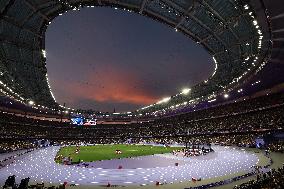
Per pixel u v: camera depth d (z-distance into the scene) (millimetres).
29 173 26484
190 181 22641
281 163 30109
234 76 54438
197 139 73625
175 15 39938
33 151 53562
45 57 46375
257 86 57938
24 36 39094
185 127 84938
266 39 34531
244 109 64625
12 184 17500
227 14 33938
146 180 23422
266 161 32281
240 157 38000
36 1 33625
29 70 49812
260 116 58219
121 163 34562
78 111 120250
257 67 45594
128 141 86875
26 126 78562
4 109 67500
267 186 14594
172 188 20312
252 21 31656
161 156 42469
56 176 24984
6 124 68375
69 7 37188
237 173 25766
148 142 84875
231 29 37281
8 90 51500
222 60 49750
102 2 38656
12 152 49000
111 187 20844
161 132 92375
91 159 39188
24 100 63406
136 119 123812
